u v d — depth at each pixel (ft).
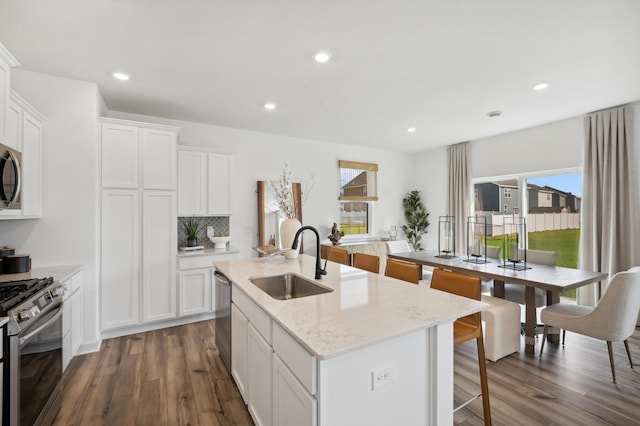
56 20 6.56
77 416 6.46
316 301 5.52
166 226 11.15
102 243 10.08
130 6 6.14
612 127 12.13
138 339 10.34
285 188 11.12
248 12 6.37
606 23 6.73
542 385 7.54
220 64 8.61
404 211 21.54
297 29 6.99
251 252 15.28
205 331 11.09
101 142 10.08
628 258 11.85
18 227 8.76
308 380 3.80
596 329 7.88
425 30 7.04
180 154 12.42
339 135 16.58
